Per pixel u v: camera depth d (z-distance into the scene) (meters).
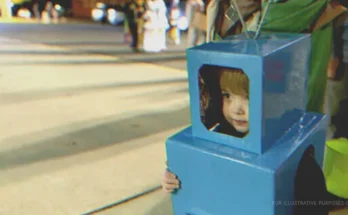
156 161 2.91
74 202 2.42
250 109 1.18
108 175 2.73
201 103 1.38
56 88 5.02
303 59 1.37
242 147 1.24
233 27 2.01
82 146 3.21
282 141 1.30
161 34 8.16
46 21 17.06
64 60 6.91
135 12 7.95
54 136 3.43
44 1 20.31
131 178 2.68
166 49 8.46
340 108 2.43
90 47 8.48
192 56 1.24
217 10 2.03
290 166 1.22
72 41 9.45
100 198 2.45
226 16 1.99
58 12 19.38
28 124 3.73
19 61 6.80
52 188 2.58
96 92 4.80
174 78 5.52
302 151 1.30
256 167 1.15
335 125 2.46
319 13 1.83
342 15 2.10
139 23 7.97
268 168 1.14
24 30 12.09
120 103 4.33
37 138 3.39
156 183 2.61
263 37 1.39
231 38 1.42
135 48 8.03
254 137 1.21
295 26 1.82
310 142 1.37
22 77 5.64
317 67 1.92
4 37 10.14
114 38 10.12
